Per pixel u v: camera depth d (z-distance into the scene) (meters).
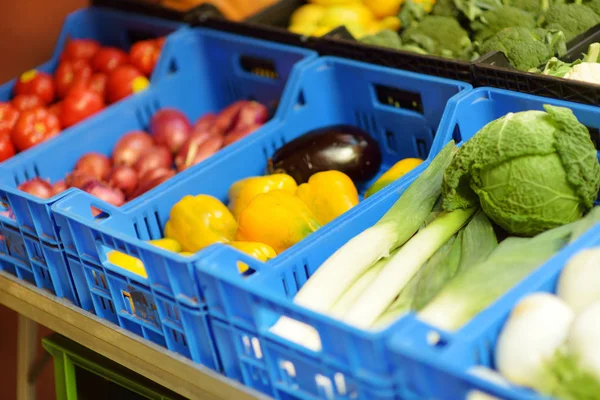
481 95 1.61
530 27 1.94
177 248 1.57
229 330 1.16
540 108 1.53
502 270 1.17
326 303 1.25
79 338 1.50
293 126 1.89
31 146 2.02
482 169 1.31
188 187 1.70
